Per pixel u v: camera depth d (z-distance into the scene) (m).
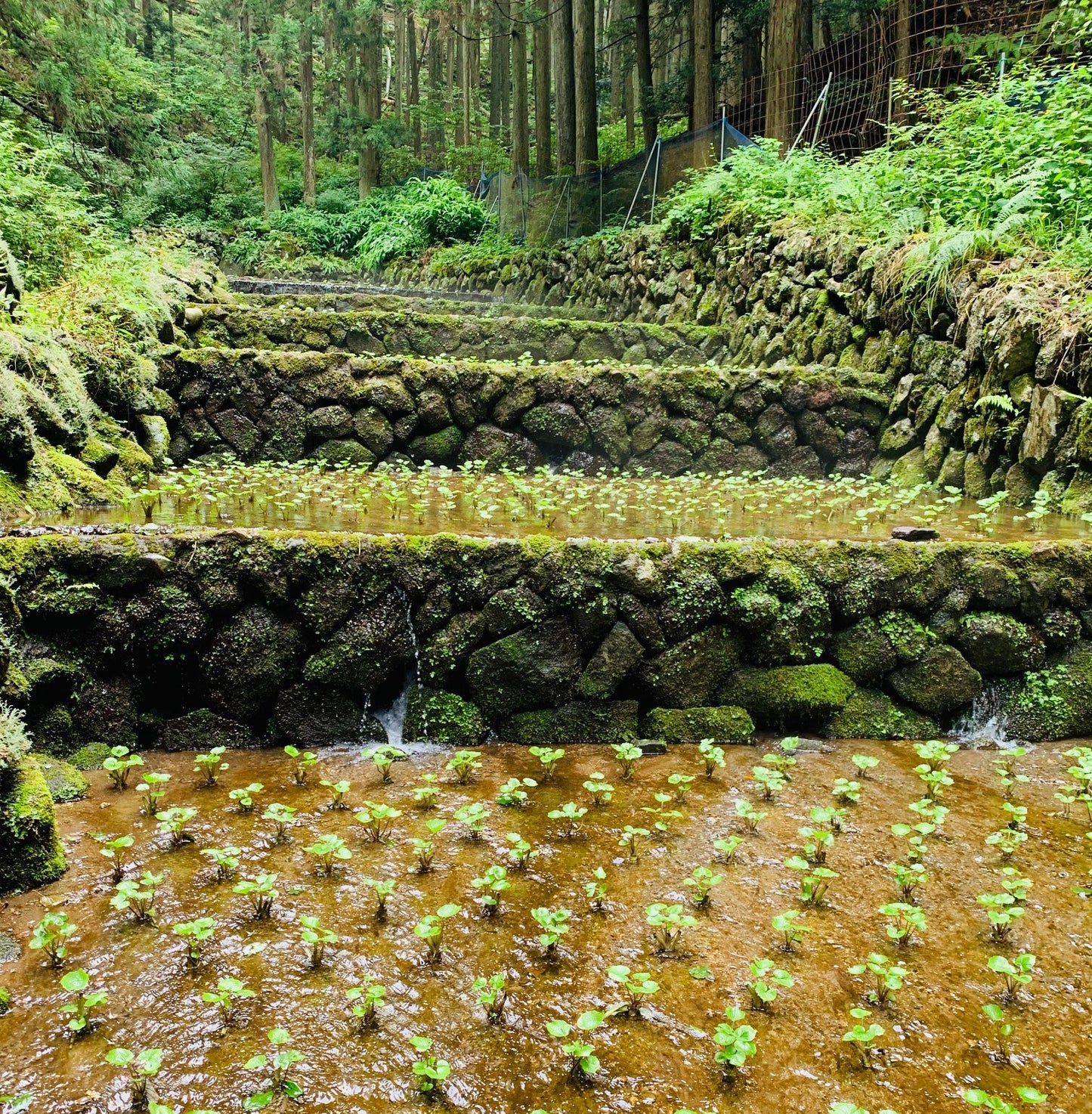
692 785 3.26
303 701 3.53
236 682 3.47
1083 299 4.91
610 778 3.31
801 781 3.31
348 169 26.36
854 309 6.73
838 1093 1.85
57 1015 1.99
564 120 15.71
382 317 7.96
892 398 6.30
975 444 5.42
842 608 3.81
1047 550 3.86
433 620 3.58
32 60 10.95
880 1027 1.96
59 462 4.42
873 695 3.83
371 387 6.16
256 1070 1.84
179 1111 1.74
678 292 9.15
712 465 6.44
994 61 8.46
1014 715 3.80
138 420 5.58
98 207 12.13
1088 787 3.25
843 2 12.44
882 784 3.30
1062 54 7.40
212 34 27.84
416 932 2.18
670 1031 2.02
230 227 20.67
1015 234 5.72
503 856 2.73
